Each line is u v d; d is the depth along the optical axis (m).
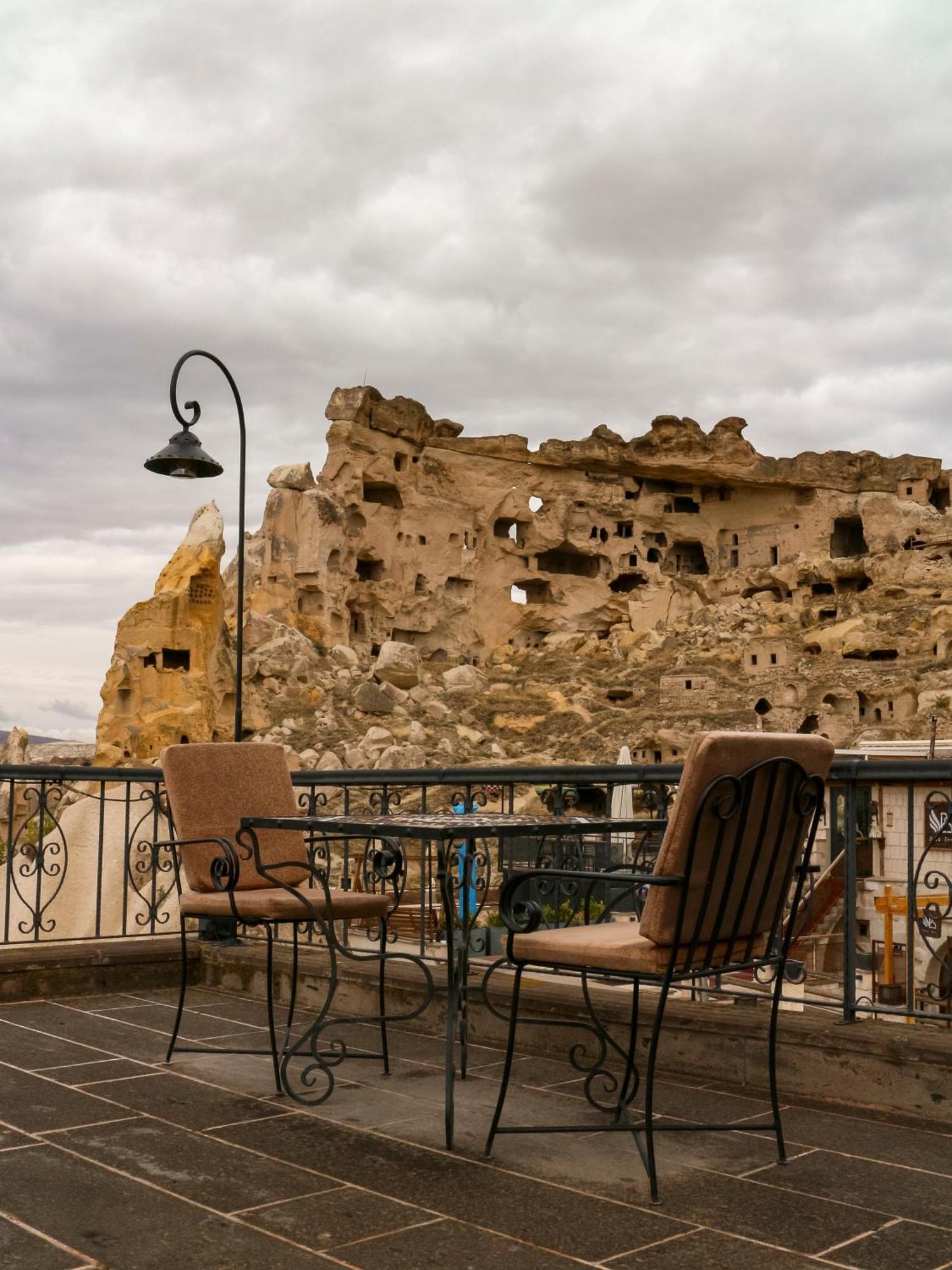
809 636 61.72
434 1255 2.68
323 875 4.20
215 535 50.72
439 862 3.63
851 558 70.19
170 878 14.50
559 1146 3.54
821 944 12.12
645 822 4.05
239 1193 3.07
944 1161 3.42
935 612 60.34
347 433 69.19
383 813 5.85
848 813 4.29
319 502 65.12
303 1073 4.00
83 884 15.42
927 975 9.96
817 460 75.56
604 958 3.32
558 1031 4.77
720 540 78.38
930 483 74.94
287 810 5.10
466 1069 4.37
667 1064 4.48
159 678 48.31
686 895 3.18
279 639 57.16
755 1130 3.39
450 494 74.75
